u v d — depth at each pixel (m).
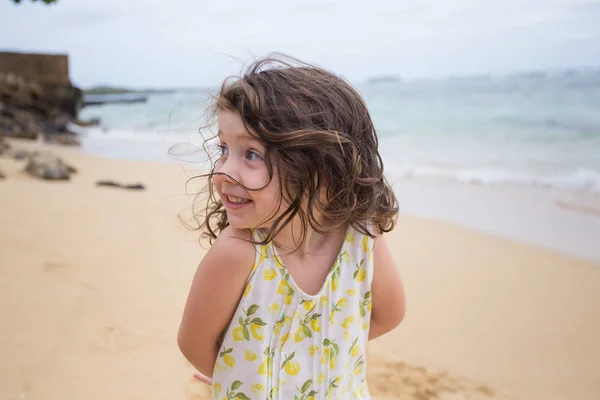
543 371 2.72
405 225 5.48
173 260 3.97
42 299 3.13
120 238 4.43
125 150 12.66
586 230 5.35
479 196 7.06
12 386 2.30
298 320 1.23
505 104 22.09
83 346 2.66
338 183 1.13
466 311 3.41
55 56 21.44
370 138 1.22
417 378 2.60
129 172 8.38
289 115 1.07
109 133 17.86
